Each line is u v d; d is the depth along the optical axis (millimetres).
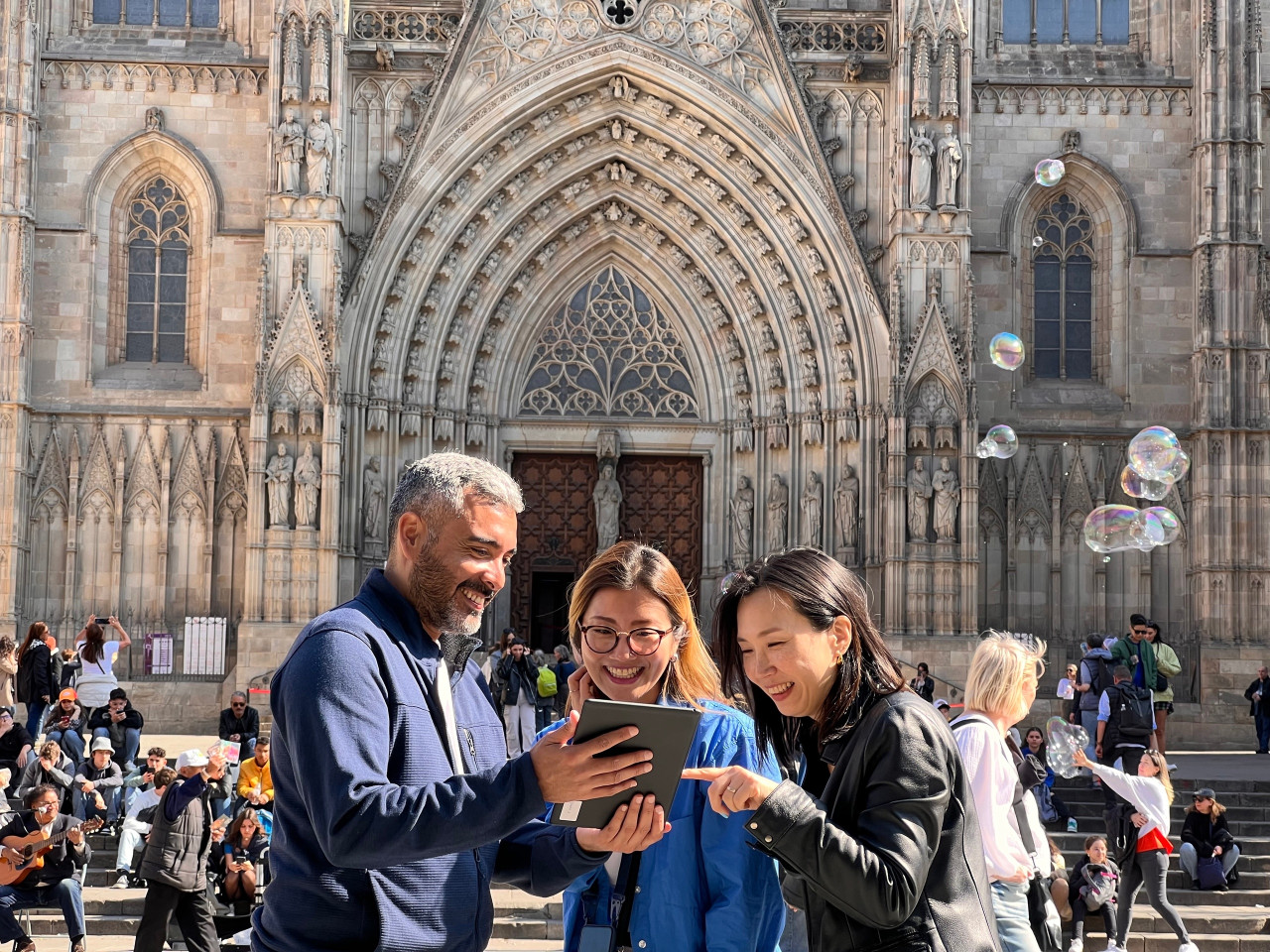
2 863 17422
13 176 39156
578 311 42406
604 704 4891
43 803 17641
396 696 5480
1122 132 41625
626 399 42250
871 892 5355
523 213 40906
